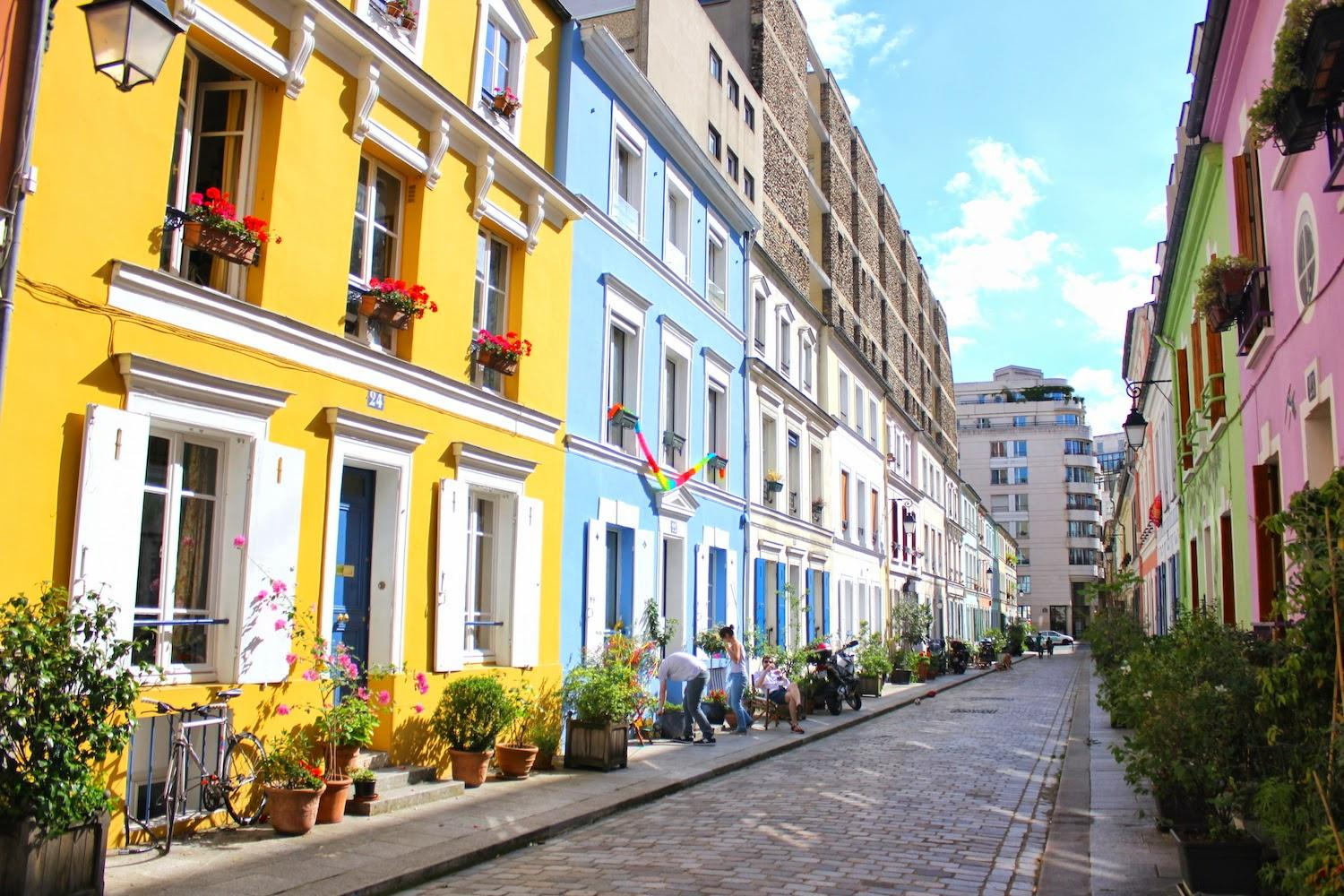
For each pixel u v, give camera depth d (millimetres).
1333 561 4730
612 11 18156
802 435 24453
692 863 7219
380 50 9242
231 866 6484
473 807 8766
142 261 6984
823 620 25812
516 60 12250
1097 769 11836
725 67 20391
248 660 7609
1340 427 7141
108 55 5855
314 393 8500
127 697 5621
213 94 8312
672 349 16641
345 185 9000
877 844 7883
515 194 11875
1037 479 88500
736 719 15500
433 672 9867
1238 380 11562
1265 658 7023
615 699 11383
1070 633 85188
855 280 32969
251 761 7605
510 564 11383
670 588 16609
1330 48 5816
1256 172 9891
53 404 6340
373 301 9320
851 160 33812
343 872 6461
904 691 25609
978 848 7793
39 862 5180
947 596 48656
